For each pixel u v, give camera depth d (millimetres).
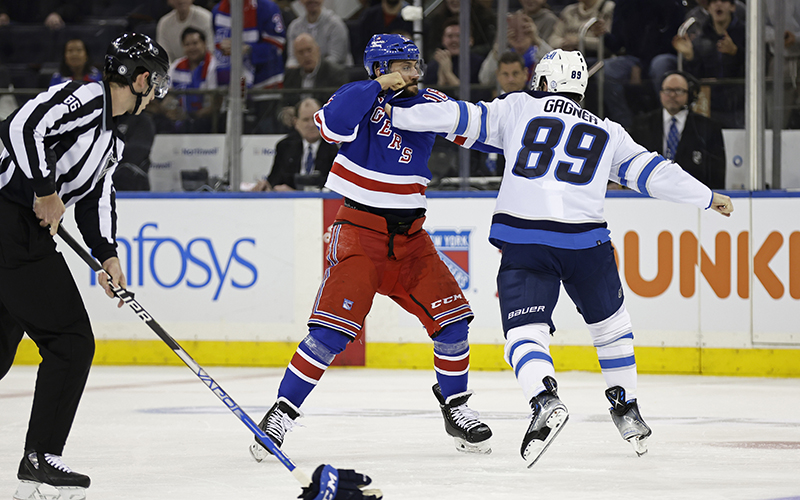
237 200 24375
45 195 9258
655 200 22594
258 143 25250
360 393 19141
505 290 11359
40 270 9539
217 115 25344
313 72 25250
